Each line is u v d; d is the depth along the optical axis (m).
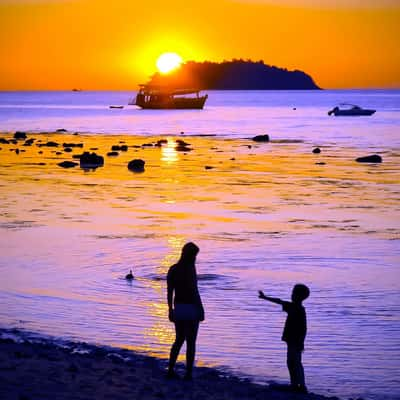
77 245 39.31
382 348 22.33
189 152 110.06
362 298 28.38
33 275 32.16
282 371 20.23
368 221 48.59
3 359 17.62
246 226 46.31
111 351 21.48
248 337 23.33
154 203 57.41
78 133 157.88
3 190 65.69
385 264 34.78
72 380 16.03
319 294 28.89
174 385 17.08
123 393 15.42
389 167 87.06
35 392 14.65
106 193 63.88
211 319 25.30
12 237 41.75
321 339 23.11
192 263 17.31
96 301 27.67
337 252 37.75
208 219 49.28
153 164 92.12
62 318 25.19
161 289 29.75
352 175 78.94
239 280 31.30
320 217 50.38
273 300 17.88
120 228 45.09
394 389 19.12
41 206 55.25
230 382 18.58
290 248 38.78
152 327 24.39
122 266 34.16
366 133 152.12
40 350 19.86
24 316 25.38
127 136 148.25
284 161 95.38
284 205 56.53
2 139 131.50
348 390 19.02
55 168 87.00
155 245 39.47
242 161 95.75
